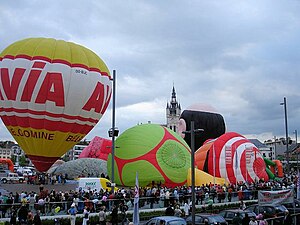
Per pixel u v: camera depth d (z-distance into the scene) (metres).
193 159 16.77
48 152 37.22
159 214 30.34
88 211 26.83
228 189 37.59
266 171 52.22
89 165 62.69
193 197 16.56
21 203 25.80
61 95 35.41
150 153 42.94
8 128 36.81
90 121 38.12
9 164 65.44
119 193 31.92
